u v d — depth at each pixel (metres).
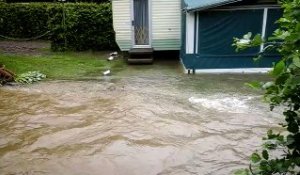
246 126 6.63
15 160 5.60
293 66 1.57
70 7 13.16
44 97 8.56
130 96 8.47
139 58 11.86
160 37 12.02
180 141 6.13
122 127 6.74
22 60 11.95
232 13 9.87
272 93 1.74
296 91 1.68
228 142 6.04
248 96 8.27
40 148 6.00
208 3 9.59
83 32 13.42
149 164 5.39
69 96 8.60
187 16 9.95
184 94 8.54
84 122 7.04
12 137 6.44
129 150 5.84
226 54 10.31
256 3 9.73
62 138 6.35
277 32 1.74
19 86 9.44
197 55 10.34
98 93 8.77
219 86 9.12
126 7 11.65
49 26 13.66
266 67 10.34
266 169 1.85
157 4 11.62
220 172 5.12
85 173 5.17
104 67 11.36
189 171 5.18
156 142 6.10
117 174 5.13
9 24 15.52
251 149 5.75
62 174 5.16
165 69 11.11
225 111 7.39
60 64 11.62
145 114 7.34
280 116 7.02
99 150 5.87
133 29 11.90
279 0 1.96
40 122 7.09
